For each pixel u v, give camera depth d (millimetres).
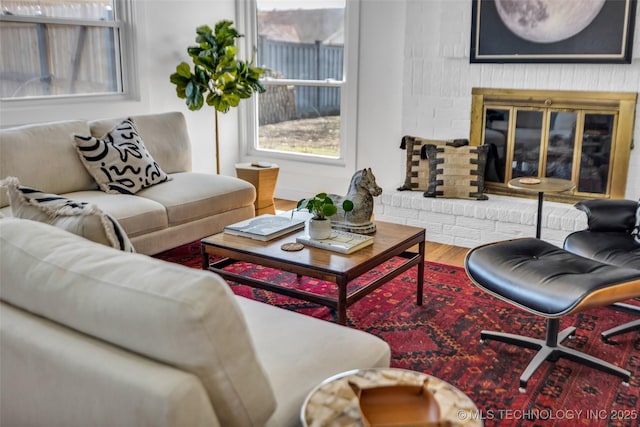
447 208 4086
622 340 2732
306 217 3158
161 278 1237
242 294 3268
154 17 4691
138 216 3301
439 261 3816
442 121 4391
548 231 3809
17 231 1527
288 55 5246
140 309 1199
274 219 3078
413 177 4328
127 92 4703
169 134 4172
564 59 3859
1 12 3889
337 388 1317
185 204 3586
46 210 1798
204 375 1217
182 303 1157
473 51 4137
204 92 4730
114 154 3598
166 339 1183
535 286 2326
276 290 2633
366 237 2775
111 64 4594
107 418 1228
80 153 3535
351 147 4977
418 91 4422
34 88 4141
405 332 2816
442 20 4184
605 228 2984
